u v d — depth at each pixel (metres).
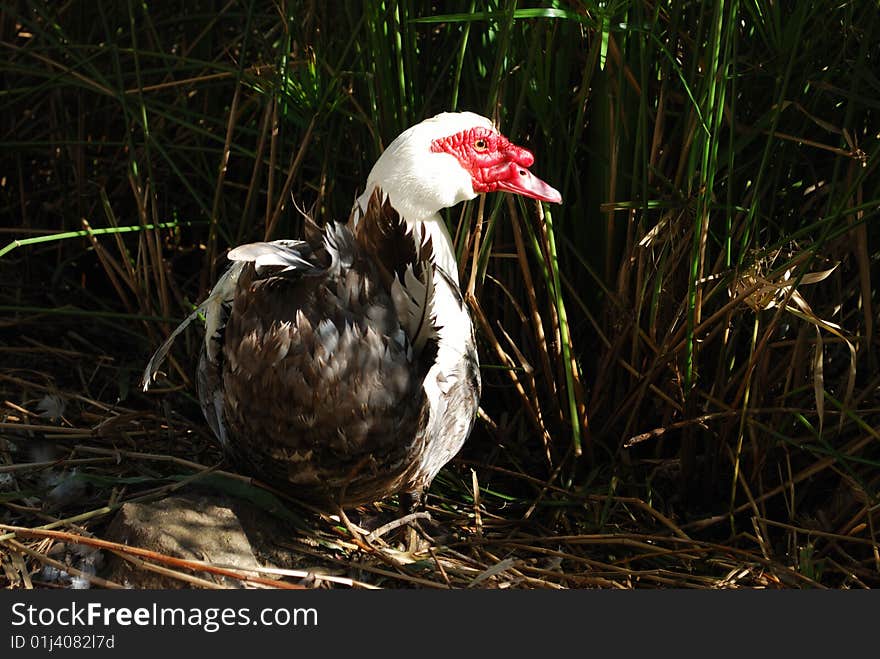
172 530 2.25
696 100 2.36
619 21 2.37
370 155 2.50
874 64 2.43
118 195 2.70
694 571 2.37
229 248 2.62
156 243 2.54
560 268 2.48
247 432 2.24
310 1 2.51
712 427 2.44
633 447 2.50
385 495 2.30
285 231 2.58
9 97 2.68
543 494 2.44
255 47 2.70
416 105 2.45
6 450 2.41
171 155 2.68
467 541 2.37
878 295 2.46
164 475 2.40
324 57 2.52
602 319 2.48
